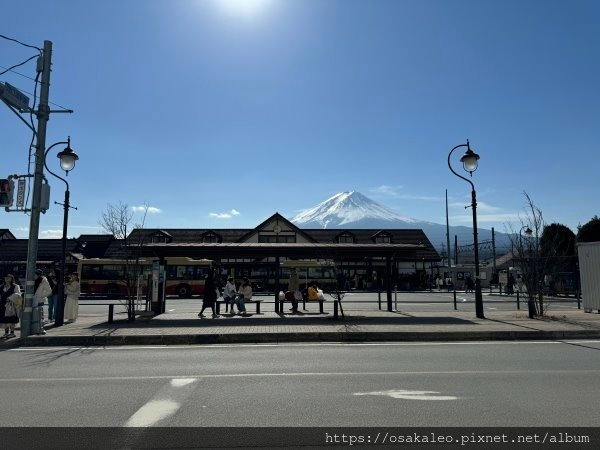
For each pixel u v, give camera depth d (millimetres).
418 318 17094
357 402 6434
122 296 36719
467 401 6465
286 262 40312
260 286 40906
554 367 8852
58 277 17438
